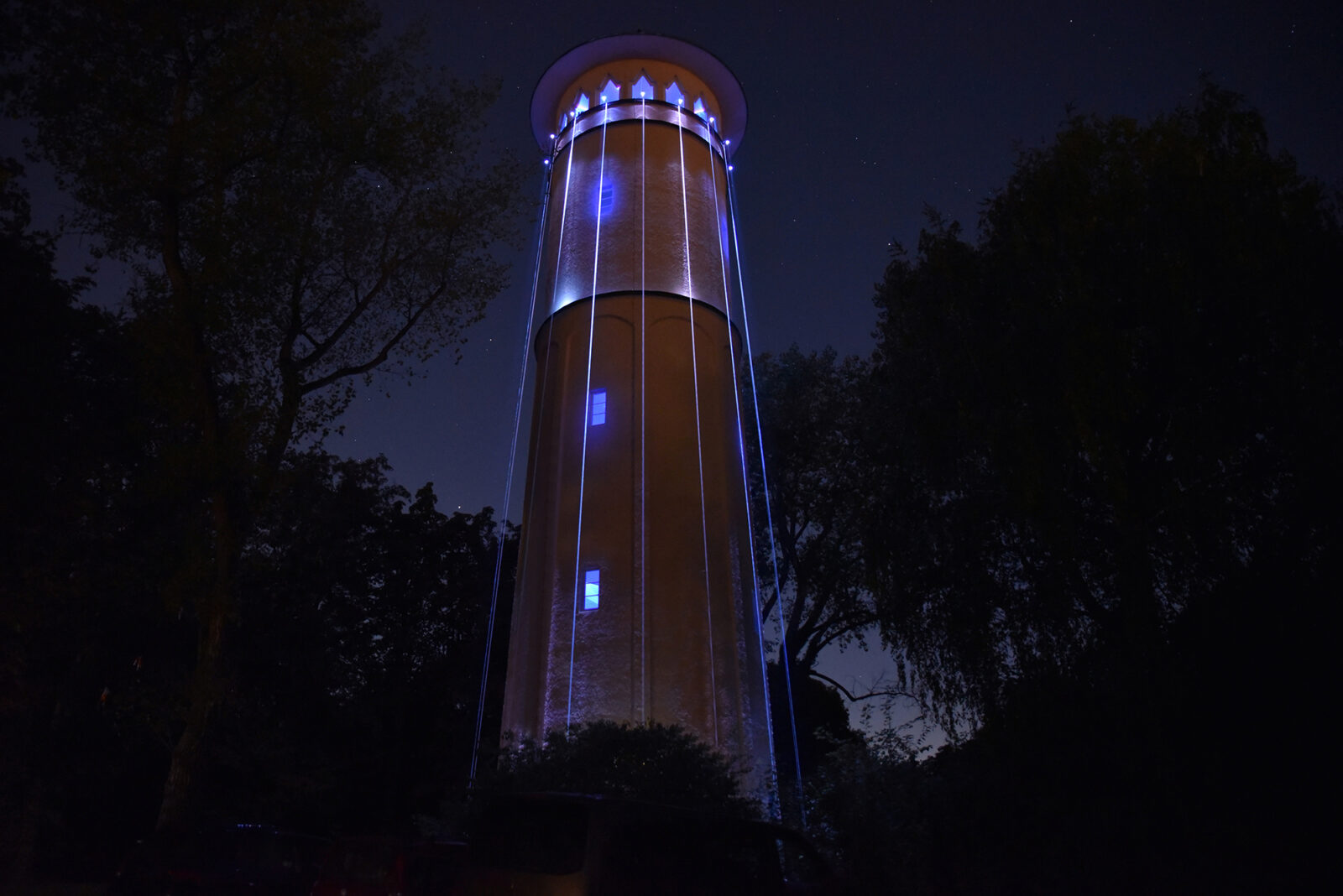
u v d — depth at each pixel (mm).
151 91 17734
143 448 21750
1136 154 14234
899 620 14359
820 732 15375
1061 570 12602
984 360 13734
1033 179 14641
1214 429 11773
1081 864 10250
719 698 20859
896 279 16062
